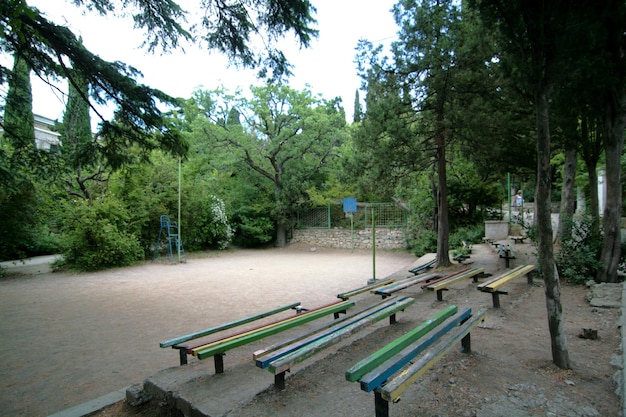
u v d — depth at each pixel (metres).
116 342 5.50
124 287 10.40
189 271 13.62
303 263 15.85
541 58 3.06
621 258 7.03
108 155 8.02
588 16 3.22
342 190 21.44
